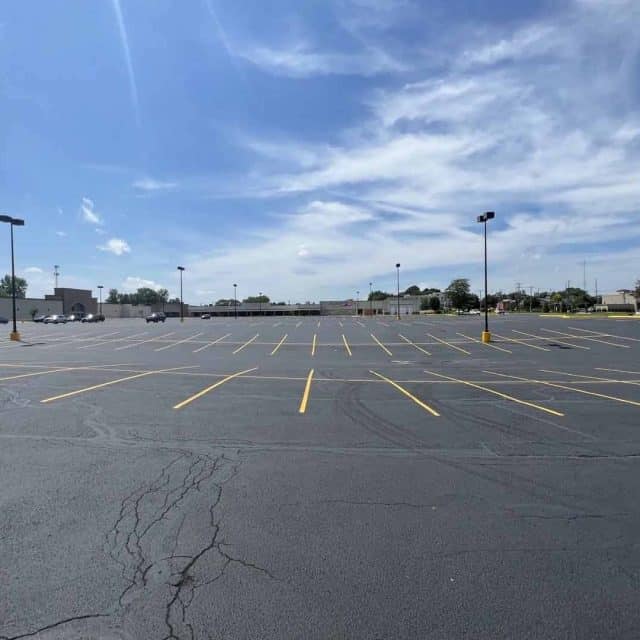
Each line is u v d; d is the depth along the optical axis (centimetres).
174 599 294
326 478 523
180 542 370
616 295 13262
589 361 1966
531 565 338
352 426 775
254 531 390
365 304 14575
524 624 271
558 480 521
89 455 605
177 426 768
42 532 386
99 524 402
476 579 319
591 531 396
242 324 5306
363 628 267
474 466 569
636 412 895
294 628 267
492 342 2916
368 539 377
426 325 4556
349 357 2164
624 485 507
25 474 530
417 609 285
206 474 532
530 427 772
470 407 944
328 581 315
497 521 414
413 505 448
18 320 8794
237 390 1156
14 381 1300
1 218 3038
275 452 623
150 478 518
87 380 1327
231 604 289
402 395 1090
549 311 11669
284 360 2027
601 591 306
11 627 266
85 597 295
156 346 2791
